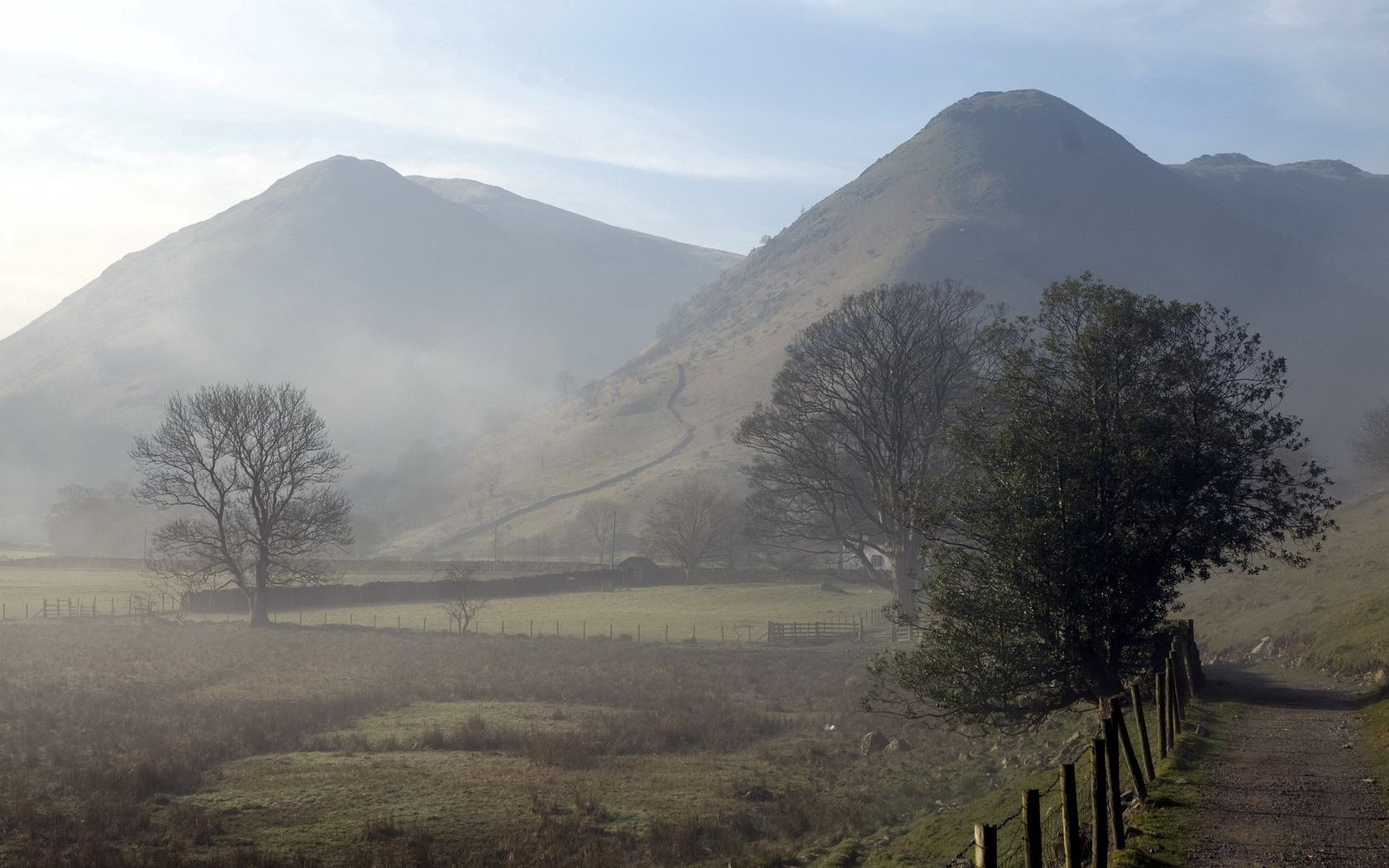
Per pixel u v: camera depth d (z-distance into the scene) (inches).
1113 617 949.2
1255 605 1905.8
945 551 1018.1
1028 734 1149.7
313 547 3112.7
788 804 975.6
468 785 1054.4
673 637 2787.9
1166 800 654.5
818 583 3959.2
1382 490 2930.6
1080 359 1010.1
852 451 2352.4
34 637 2448.3
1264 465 1013.8
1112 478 960.9
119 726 1369.3
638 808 970.7
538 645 2519.7
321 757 1219.2
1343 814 617.3
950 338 2278.5
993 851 438.6
